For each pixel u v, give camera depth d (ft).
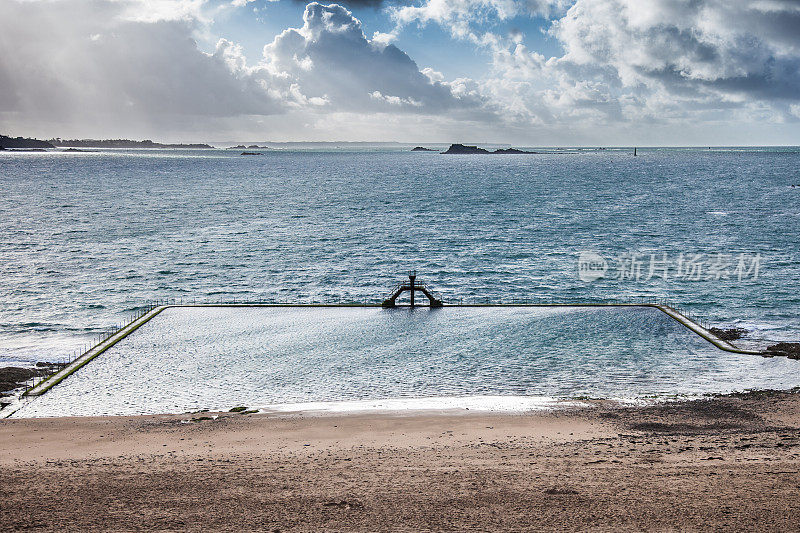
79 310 184.75
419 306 177.37
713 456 75.41
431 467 72.74
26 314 179.63
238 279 226.17
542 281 222.28
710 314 179.11
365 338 147.23
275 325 158.30
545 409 103.45
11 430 92.99
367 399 110.83
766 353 136.46
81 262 255.70
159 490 65.46
